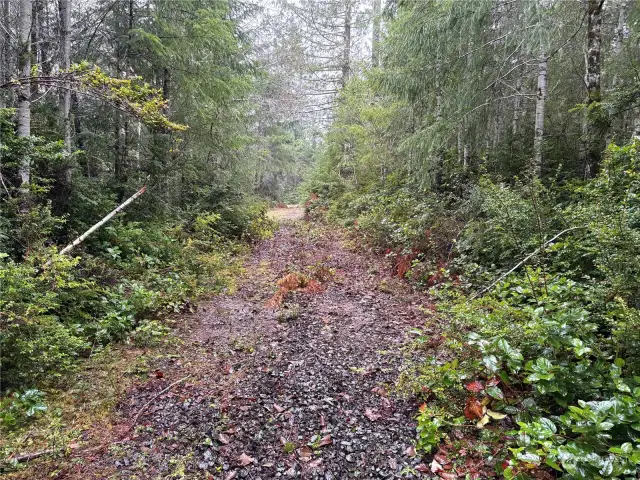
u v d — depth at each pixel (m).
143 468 2.69
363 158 14.12
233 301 6.42
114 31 9.03
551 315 3.13
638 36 7.25
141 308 5.36
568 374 2.69
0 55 6.52
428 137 8.28
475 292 5.33
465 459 2.61
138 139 9.09
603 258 3.44
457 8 7.13
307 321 5.43
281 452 2.84
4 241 4.81
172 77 9.71
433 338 4.38
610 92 6.19
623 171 4.39
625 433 2.24
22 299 3.79
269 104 20.47
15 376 3.42
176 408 3.40
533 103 10.72
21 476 2.57
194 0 9.95
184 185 10.92
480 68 7.76
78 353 4.18
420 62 8.45
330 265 8.55
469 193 8.21
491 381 2.94
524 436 2.33
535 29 6.52
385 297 6.35
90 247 6.51
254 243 11.12
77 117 8.30
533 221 5.21
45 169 6.18
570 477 2.12
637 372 2.68
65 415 3.25
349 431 3.04
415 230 7.80
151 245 7.44
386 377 3.81
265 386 3.74
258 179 25.75
